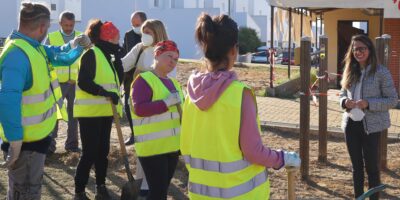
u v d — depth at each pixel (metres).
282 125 10.80
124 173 7.68
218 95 3.30
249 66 24.88
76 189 6.33
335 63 19.38
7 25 46.38
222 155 3.32
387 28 17.02
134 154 8.37
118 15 49.88
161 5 52.91
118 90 6.35
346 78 6.06
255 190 3.40
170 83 5.29
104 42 6.20
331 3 14.87
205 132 3.38
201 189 3.43
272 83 16.39
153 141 5.12
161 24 6.73
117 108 6.34
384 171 7.98
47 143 4.79
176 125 5.20
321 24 21.41
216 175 3.36
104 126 6.31
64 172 7.62
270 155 3.35
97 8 49.97
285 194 6.97
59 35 8.41
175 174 7.55
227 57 3.35
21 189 4.70
